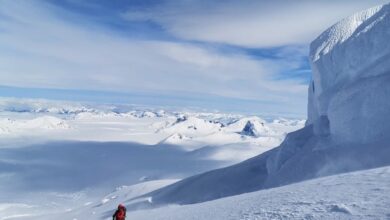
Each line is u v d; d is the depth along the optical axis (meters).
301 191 17.95
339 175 21.28
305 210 13.46
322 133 54.75
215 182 69.25
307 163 49.62
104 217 66.69
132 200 86.00
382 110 44.34
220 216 16.62
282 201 16.23
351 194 14.27
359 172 20.30
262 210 15.27
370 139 44.41
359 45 51.41
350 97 47.91
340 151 45.50
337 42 58.56
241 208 17.33
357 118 46.56
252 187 60.69
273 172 59.31
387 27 48.16
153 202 73.81
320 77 59.81
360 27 57.34
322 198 14.79
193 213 20.89
